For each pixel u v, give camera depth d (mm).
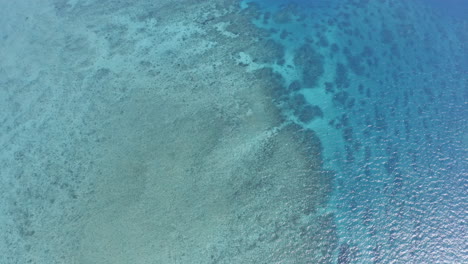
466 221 13586
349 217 13758
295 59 18500
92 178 14820
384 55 18828
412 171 14859
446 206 13938
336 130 16062
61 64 18844
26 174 15195
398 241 13242
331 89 17453
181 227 13523
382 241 13250
